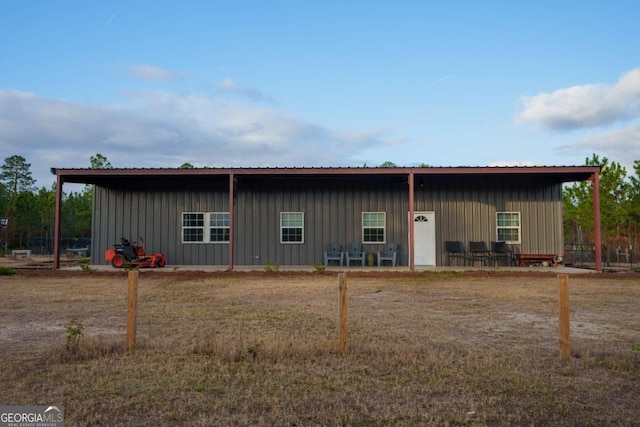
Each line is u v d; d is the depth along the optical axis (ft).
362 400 16.29
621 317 31.04
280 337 24.22
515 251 68.54
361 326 27.76
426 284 49.29
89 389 17.13
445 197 69.36
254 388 17.34
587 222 88.74
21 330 27.04
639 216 83.76
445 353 21.86
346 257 68.54
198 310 33.01
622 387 17.63
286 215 70.03
